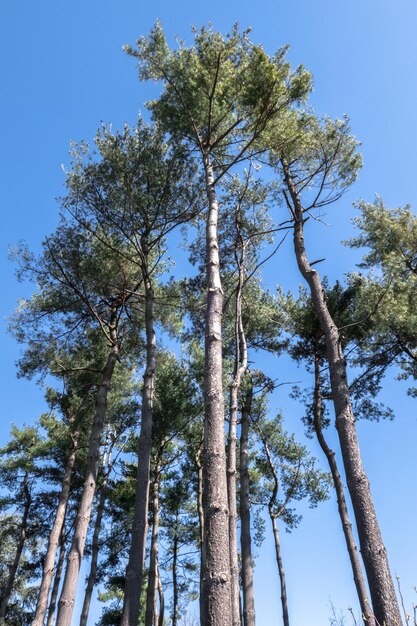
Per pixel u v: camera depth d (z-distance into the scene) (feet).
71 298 42.80
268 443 55.77
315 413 43.01
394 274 39.14
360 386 46.57
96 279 41.37
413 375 46.44
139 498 29.04
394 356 45.60
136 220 39.42
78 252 40.45
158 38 35.47
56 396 57.62
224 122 35.53
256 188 40.09
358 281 46.14
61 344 45.27
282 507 52.06
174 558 62.08
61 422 64.64
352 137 36.40
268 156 37.99
